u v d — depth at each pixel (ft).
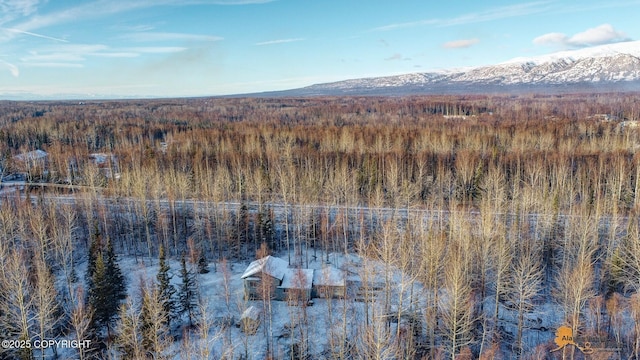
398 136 391.24
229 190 270.46
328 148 373.20
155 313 111.45
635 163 286.66
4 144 402.11
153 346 116.26
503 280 157.99
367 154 331.57
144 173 266.36
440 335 136.26
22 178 346.95
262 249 196.13
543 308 163.94
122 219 246.27
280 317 156.66
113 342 128.36
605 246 196.65
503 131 401.08
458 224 183.52
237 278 191.72
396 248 168.76
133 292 171.83
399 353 130.11
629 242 177.58
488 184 255.70
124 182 257.75
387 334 123.95
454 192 273.95
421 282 163.84
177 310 158.40
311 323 150.92
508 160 314.55
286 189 254.27
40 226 179.01
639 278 155.74
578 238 195.11
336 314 155.12
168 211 244.63
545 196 227.81
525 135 377.91
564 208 241.55
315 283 168.14
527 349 138.00
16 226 213.66
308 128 479.41
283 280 169.37
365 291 136.87
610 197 263.08
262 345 140.26
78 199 246.27
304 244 236.63
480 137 378.12
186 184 263.29
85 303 156.35
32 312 140.56
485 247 158.51
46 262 180.75
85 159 354.74
